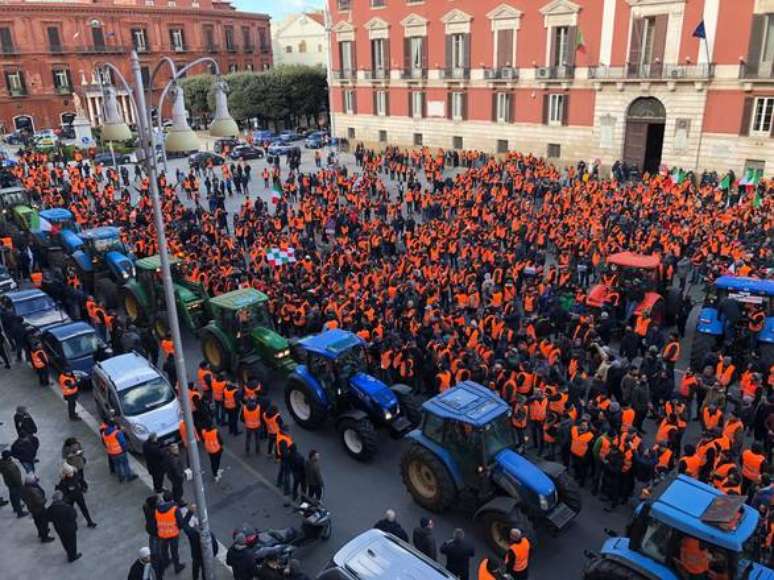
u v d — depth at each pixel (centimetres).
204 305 2109
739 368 1762
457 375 1589
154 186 1009
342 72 5984
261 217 3291
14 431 1670
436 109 5312
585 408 1464
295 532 1214
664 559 950
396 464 1496
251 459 1540
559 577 1144
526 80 4638
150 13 7562
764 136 3644
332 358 1523
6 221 3180
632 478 1309
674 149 4012
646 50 4006
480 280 2341
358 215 3338
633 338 1827
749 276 2064
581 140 4462
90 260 2520
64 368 1864
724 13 3625
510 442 1258
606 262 2214
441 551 1084
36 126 7225
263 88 6875
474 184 4062
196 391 1545
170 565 1221
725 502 934
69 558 1235
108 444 1436
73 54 7219
